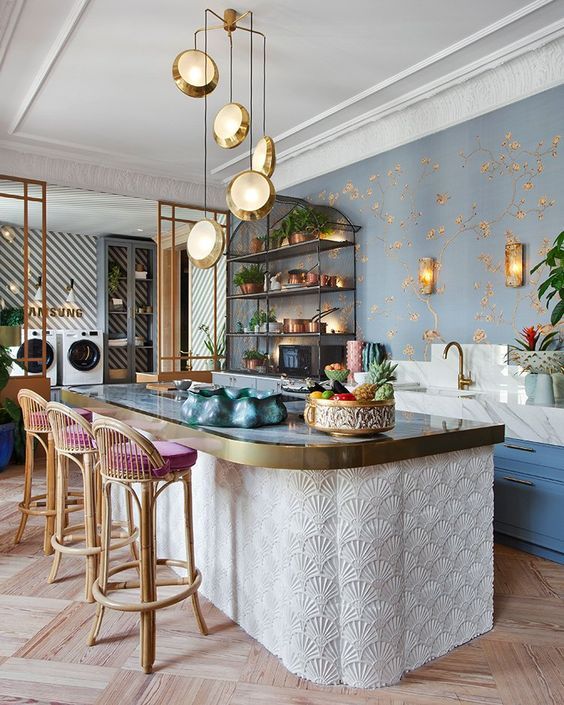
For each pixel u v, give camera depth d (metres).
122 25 3.59
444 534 2.32
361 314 5.36
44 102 4.76
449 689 2.07
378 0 3.32
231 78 4.30
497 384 4.11
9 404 5.62
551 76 3.77
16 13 3.45
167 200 6.82
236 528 2.55
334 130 5.30
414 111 4.72
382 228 5.13
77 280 9.38
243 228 6.72
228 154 6.04
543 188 3.87
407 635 2.20
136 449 2.29
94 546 2.78
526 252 3.96
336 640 2.09
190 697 2.01
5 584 2.96
